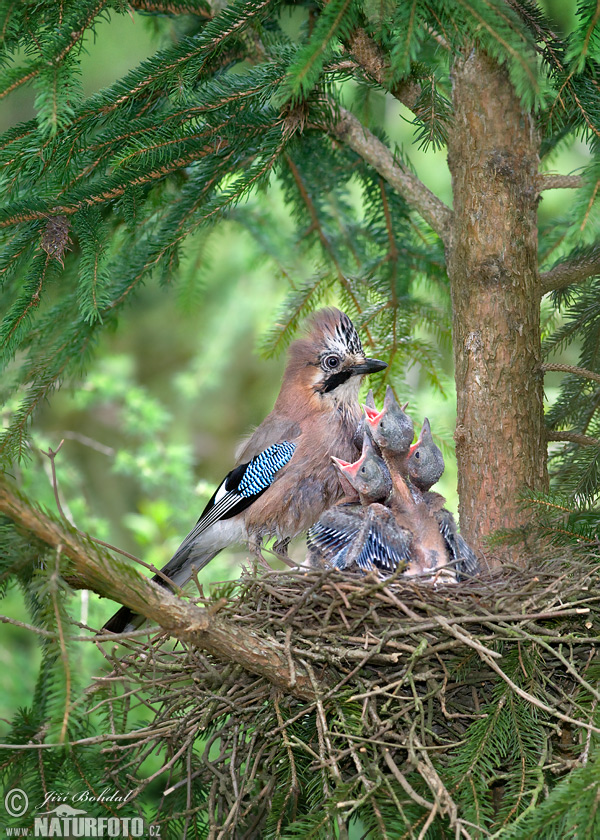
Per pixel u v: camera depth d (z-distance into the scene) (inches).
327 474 356.2
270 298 621.6
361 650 242.8
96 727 267.1
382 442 309.7
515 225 285.6
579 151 525.7
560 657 226.4
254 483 358.9
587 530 271.4
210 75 320.8
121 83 268.7
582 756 208.8
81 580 223.3
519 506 283.3
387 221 371.9
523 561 285.1
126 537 687.7
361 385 368.5
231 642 227.6
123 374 574.2
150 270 322.3
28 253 279.0
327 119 315.6
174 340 740.7
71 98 238.8
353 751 222.7
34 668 510.0
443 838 224.8
